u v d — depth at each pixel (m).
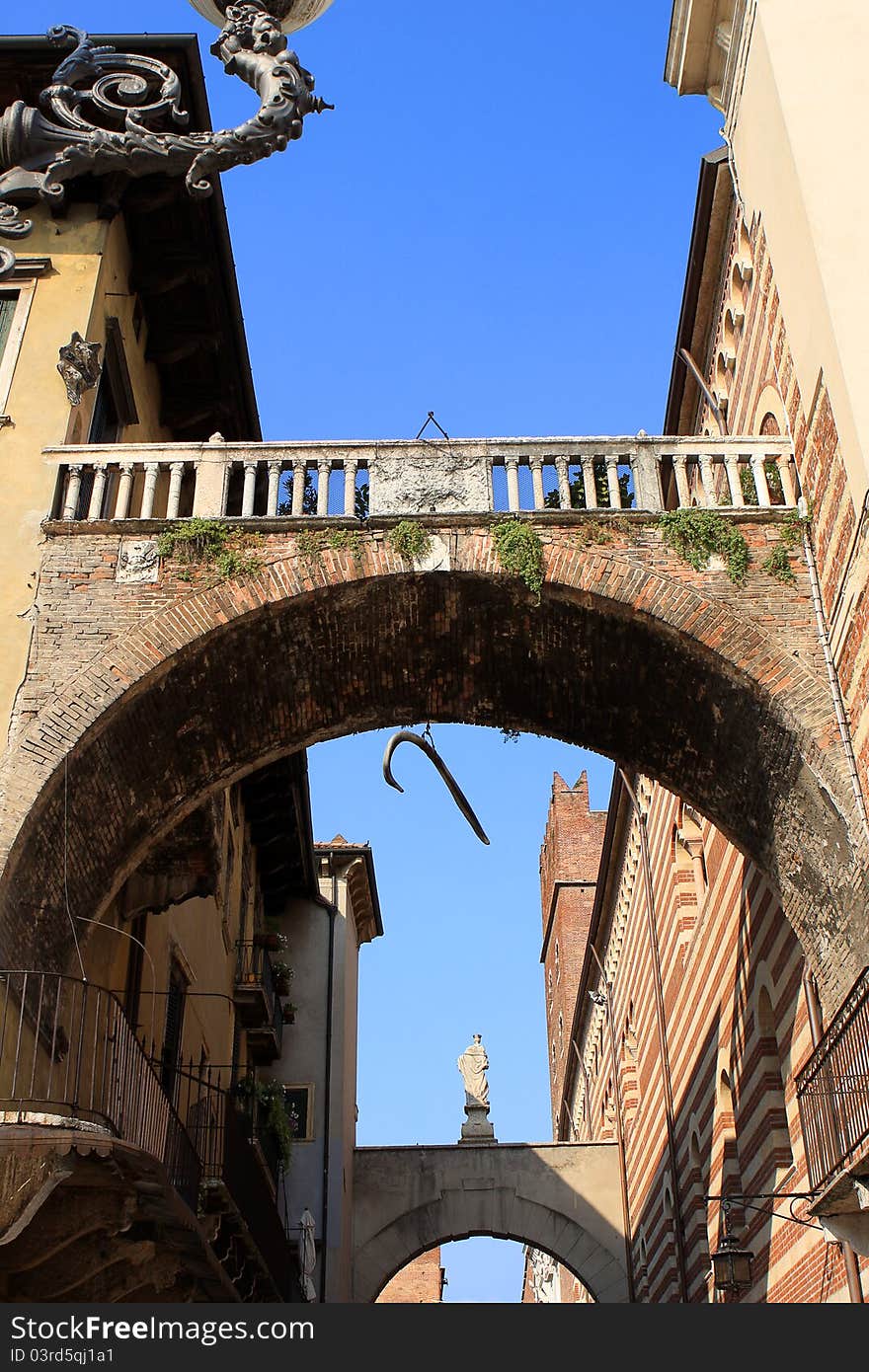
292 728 16.91
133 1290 15.75
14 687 14.62
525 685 16.77
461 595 15.55
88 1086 15.32
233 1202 18.78
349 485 15.88
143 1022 18.83
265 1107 27.64
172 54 19.89
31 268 18.17
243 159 18.70
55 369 17.20
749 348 18.78
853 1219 13.64
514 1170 33.97
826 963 15.34
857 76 15.21
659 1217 29.31
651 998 30.03
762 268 17.20
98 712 14.40
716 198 19.11
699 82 18.59
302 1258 27.44
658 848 27.97
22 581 15.30
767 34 15.66
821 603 15.06
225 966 25.94
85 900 15.20
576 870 68.00
